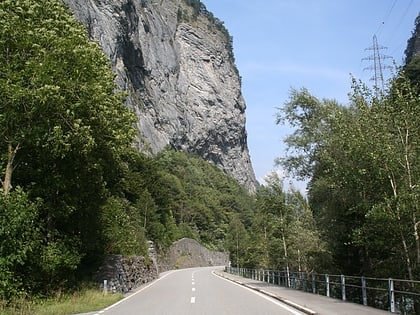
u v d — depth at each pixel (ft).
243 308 54.24
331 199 85.30
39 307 55.93
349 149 64.85
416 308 58.13
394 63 62.03
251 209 515.09
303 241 117.08
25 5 63.57
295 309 52.60
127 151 90.63
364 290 53.57
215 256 384.88
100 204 86.12
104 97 68.03
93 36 383.24
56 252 68.74
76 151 67.36
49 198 73.26
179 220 380.17
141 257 133.69
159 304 61.26
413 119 59.67
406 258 63.93
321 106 98.68
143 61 501.56
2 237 55.77
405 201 57.47
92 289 78.79
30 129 60.64
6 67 59.88
